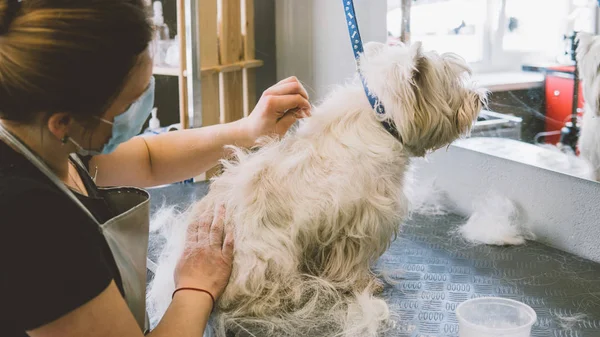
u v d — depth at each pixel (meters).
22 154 0.82
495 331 0.99
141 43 0.79
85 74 0.75
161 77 2.71
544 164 1.45
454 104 1.28
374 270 1.37
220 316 1.16
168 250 1.34
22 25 0.74
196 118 2.48
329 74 2.28
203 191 1.99
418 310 1.19
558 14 1.34
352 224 1.25
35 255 0.74
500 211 1.56
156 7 2.53
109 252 0.88
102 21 0.75
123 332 0.82
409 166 1.36
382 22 1.85
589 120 1.32
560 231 1.47
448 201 1.77
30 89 0.75
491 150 1.58
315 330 1.14
